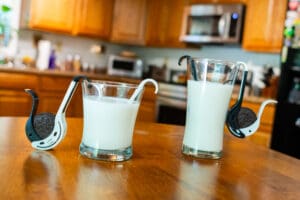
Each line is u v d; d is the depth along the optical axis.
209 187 0.69
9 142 0.87
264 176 0.81
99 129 0.79
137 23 4.26
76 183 0.63
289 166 0.94
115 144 0.80
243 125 1.00
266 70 3.45
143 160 0.83
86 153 0.81
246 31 3.35
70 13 3.79
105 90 0.81
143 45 4.37
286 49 2.74
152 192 0.62
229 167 0.86
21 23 3.74
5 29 3.65
